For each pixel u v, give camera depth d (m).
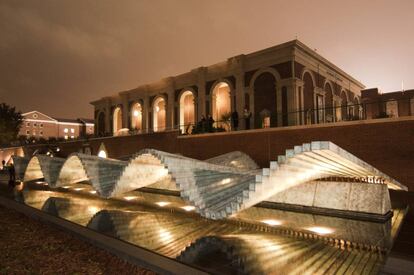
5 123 55.22
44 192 18.50
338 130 15.04
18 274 6.02
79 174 16.77
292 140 16.62
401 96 31.84
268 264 6.07
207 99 27.61
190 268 5.73
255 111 24.02
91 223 9.66
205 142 20.91
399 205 12.62
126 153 28.70
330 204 10.50
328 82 27.48
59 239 8.37
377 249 7.17
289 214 10.73
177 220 10.11
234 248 7.02
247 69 24.83
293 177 8.02
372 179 10.84
